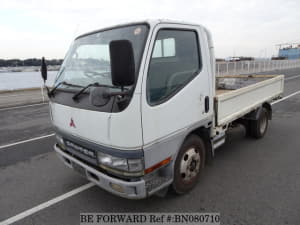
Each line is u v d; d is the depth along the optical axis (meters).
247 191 3.03
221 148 4.58
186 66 2.62
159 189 2.46
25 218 2.69
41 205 2.93
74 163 2.75
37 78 13.19
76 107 2.43
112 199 3.01
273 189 3.05
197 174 3.12
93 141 2.34
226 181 3.30
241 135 5.32
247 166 3.75
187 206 2.78
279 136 5.14
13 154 4.64
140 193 2.23
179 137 2.57
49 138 5.59
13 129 6.47
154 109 2.20
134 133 2.06
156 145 2.28
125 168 2.16
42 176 3.70
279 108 8.04
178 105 2.48
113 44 1.72
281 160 3.93
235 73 23.80
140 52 2.11
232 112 3.70
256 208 2.68
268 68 30.56
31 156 4.52
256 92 4.53
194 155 2.99
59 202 2.98
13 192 3.25
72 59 2.92
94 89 2.12
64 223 2.59
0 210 2.85
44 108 9.69
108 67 2.42
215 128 3.24
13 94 14.16
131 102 2.01
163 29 2.32
